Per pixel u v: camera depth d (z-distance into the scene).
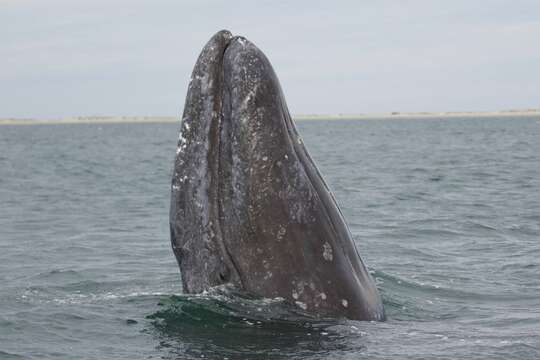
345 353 13.66
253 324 14.81
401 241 30.95
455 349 14.15
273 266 14.86
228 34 15.33
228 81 14.84
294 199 14.78
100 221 37.88
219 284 15.38
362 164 76.62
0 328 16.70
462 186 52.75
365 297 15.46
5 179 65.06
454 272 24.36
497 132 171.12
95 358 14.34
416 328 15.58
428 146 114.00
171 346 14.60
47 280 23.12
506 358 13.66
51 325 16.83
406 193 48.38
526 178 57.53
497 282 22.59
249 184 14.63
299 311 14.88
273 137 14.68
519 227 34.47
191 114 15.21
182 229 15.48
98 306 18.48
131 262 26.23
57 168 78.81
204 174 15.09
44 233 34.00
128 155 105.56
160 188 55.44
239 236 14.86
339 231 15.34
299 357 13.46
